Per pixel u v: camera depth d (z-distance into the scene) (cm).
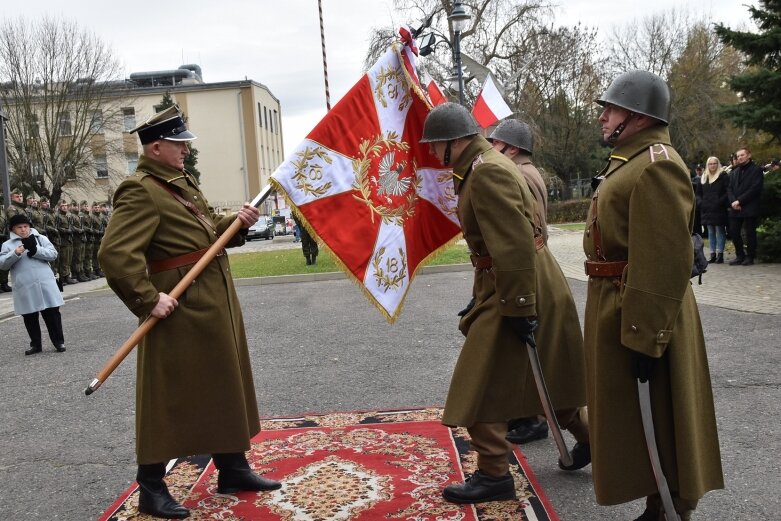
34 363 755
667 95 274
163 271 355
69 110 3566
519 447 430
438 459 407
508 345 347
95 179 4084
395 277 433
